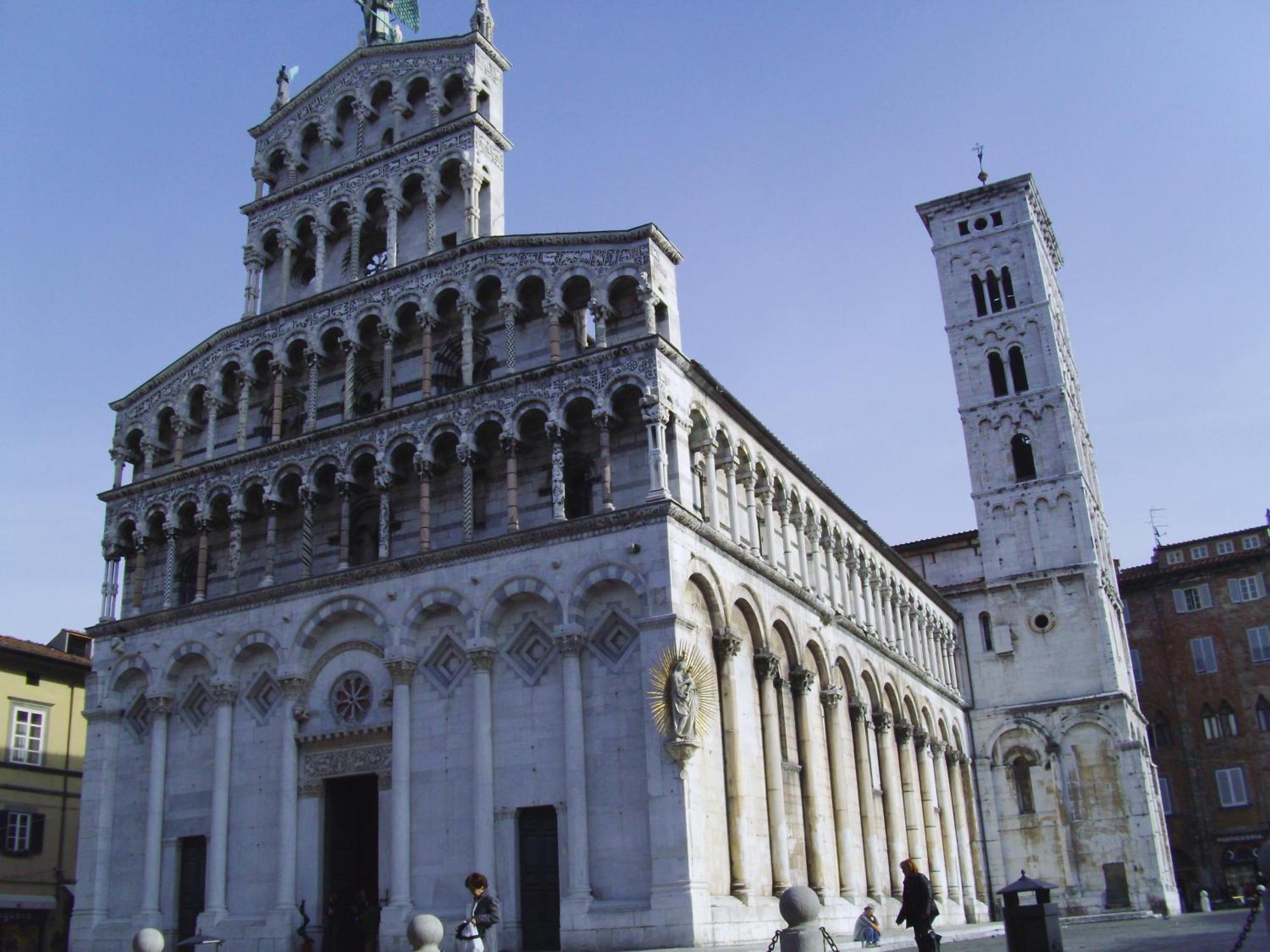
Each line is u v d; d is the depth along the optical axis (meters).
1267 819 90.88
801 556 55.84
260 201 57.50
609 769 40.03
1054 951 28.50
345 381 50.69
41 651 65.00
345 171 55.41
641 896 38.28
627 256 46.41
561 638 41.28
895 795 60.69
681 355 44.72
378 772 44.25
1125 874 74.62
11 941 60.19
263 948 43.38
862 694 59.25
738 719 43.50
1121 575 100.81
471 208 51.56
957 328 89.81
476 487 46.84
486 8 57.00
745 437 51.41
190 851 48.12
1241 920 56.25
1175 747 95.62
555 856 40.28
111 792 50.41
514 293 47.94
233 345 54.75
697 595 43.00
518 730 41.84
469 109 53.91
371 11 61.56
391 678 44.50
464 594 43.75
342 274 55.31
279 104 60.78
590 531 42.19
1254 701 93.56
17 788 62.22
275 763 46.41
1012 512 84.50
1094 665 79.44
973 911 71.81
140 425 56.47
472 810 41.66
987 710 81.44
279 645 47.22
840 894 50.94
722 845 40.75
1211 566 97.50
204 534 51.84
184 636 49.94
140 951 33.53
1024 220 90.12
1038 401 86.00
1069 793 77.62
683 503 43.44
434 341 49.91
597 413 43.81
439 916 40.91
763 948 35.28
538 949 39.53
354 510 49.69
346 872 45.88
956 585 85.12
